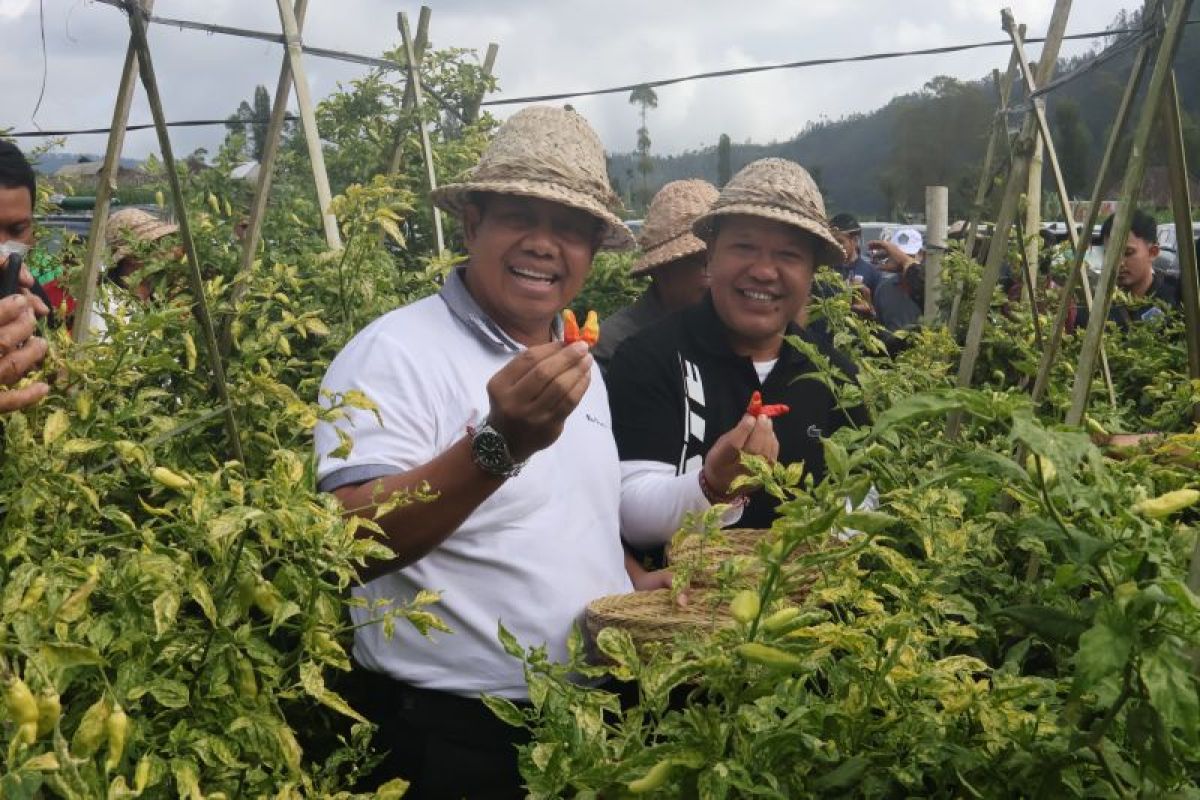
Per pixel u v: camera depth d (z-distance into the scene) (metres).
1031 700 1.45
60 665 1.27
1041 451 1.10
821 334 3.48
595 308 5.69
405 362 2.16
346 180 5.04
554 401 1.86
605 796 1.33
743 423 2.37
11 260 2.06
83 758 1.22
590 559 2.28
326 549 1.58
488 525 2.14
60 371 2.07
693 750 1.29
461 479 1.92
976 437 2.58
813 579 1.83
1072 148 36.91
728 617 2.00
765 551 1.28
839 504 1.24
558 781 1.36
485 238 2.31
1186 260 2.03
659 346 2.82
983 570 1.87
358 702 2.21
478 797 2.15
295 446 2.63
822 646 1.43
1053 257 4.09
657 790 1.31
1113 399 2.69
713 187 4.04
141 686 1.46
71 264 3.16
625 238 2.52
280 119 2.86
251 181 3.77
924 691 1.42
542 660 1.50
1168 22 1.88
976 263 3.94
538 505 2.20
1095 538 1.15
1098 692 1.17
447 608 2.12
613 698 1.46
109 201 2.32
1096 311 1.94
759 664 1.25
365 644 2.17
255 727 1.54
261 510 1.52
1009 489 1.31
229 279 3.15
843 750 1.43
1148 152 1.90
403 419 2.12
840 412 2.92
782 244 2.79
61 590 1.43
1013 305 4.02
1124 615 1.08
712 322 2.85
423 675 2.13
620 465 2.66
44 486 1.77
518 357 1.88
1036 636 1.63
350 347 2.23
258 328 2.75
